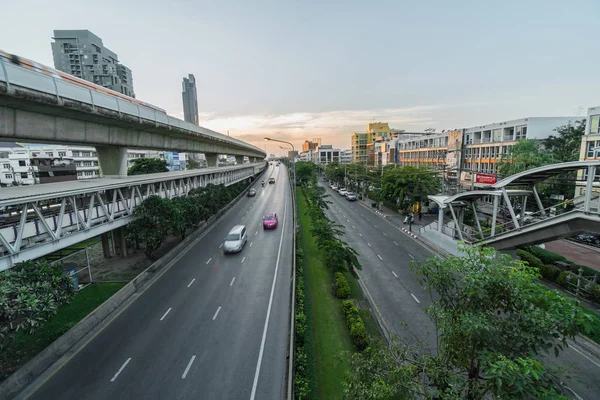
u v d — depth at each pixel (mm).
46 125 16109
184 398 10336
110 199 23578
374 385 6047
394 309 16406
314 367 11516
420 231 31578
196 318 15281
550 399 4711
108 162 23250
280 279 19734
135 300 17391
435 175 40375
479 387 5516
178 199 25547
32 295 10750
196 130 32562
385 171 48750
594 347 12828
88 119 18391
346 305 15430
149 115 22812
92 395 10508
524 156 31422
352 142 118812
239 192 56250
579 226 15242
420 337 13781
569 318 5562
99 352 12828
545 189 31141
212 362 12055
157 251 25500
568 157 31031
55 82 14852
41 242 14094
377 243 28844
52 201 19531
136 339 13664
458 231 24688
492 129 42938
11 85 12695
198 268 21938
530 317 5688
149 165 55281
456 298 6484
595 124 27484
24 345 12969
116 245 24719
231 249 24641
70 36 98625
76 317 15352
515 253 22266
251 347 12938
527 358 4926
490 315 6035
